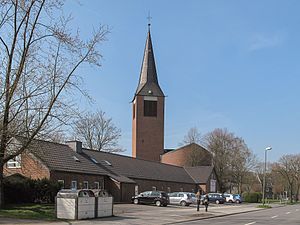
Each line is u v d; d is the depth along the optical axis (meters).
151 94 92.25
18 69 27.20
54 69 28.14
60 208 25.94
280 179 110.12
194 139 97.44
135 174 59.12
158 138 91.69
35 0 27.09
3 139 26.89
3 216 25.09
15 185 34.66
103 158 55.88
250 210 48.62
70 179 43.56
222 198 68.00
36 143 28.77
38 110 27.77
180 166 88.06
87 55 28.95
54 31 27.89
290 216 37.22
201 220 30.86
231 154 95.31
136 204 48.06
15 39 27.22
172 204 53.31
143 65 94.75
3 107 26.89
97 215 27.72
